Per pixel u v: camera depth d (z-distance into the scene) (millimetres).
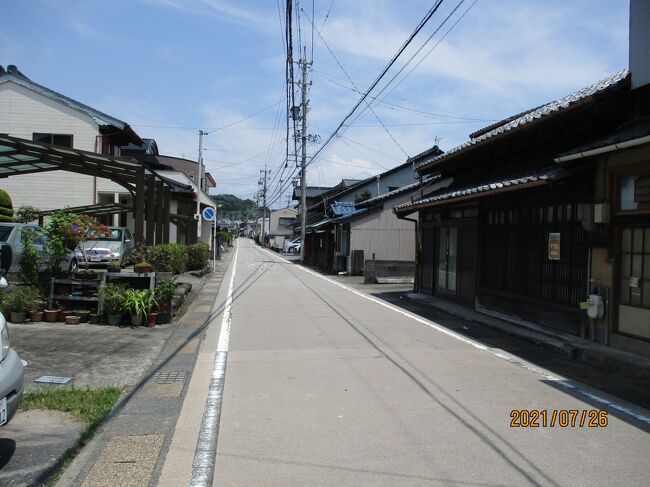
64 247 9898
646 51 7711
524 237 10328
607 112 8484
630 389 6227
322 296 15172
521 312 10281
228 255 44812
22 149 12297
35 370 6297
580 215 8469
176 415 4984
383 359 7328
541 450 4234
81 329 8844
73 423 4645
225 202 136625
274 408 5180
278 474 3746
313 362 7102
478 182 12547
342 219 23953
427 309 12930
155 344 8102
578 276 8719
